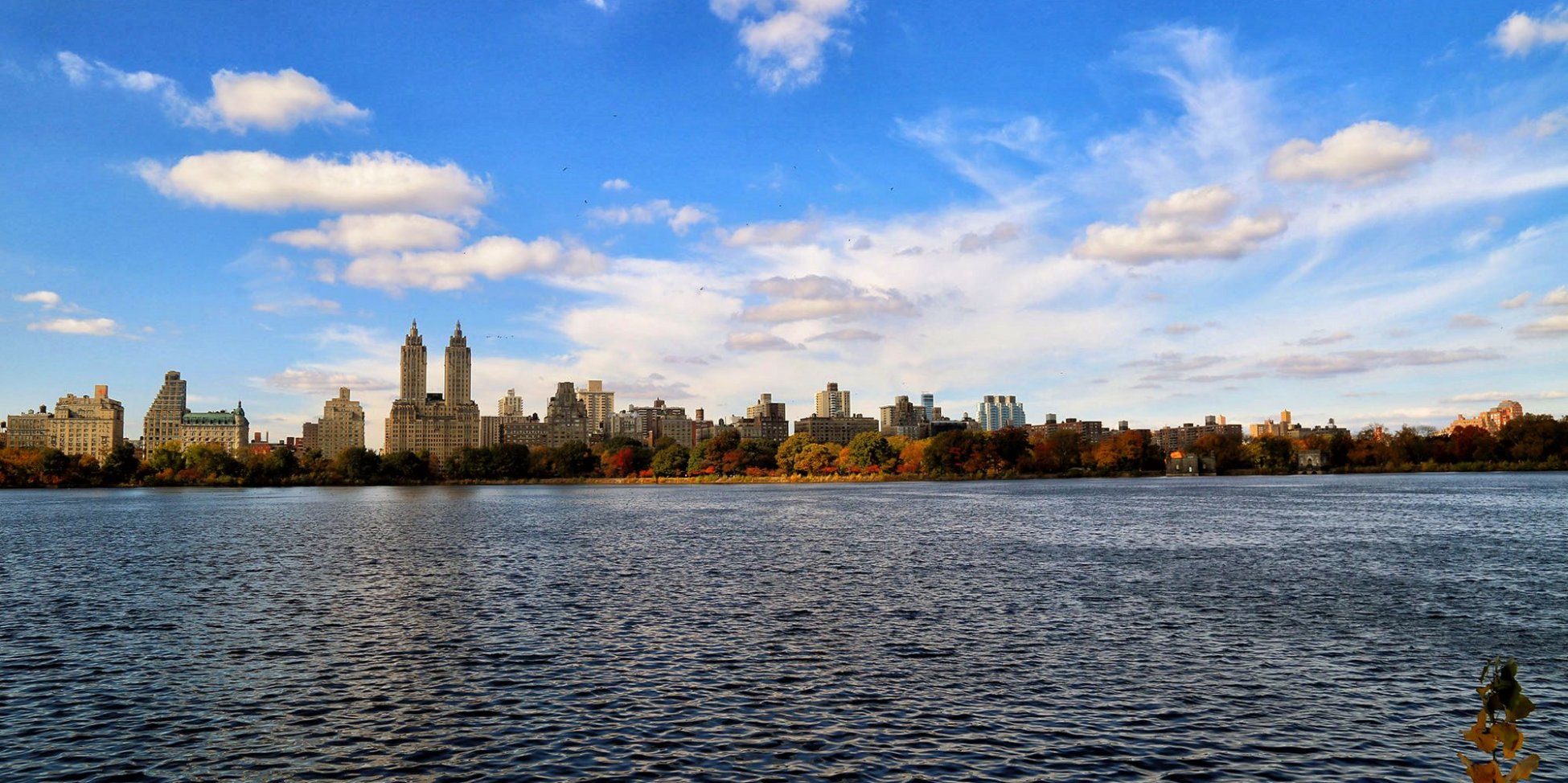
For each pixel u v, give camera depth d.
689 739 22.94
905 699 26.17
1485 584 46.91
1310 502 122.94
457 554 66.62
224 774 20.98
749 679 28.45
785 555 64.12
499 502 161.00
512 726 24.09
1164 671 29.08
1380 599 42.50
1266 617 38.25
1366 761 21.12
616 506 142.12
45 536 85.00
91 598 45.78
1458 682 27.67
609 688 27.55
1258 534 76.19
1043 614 39.25
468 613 40.53
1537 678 27.70
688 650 32.56
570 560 61.75
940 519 100.19
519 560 61.97
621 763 21.36
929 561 59.31
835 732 23.41
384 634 35.88
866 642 33.75
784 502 146.38
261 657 32.09
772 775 20.52
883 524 92.81
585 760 21.53
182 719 24.97
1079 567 55.34
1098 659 30.77
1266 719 24.14
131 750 22.55
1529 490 145.25
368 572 56.00
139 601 44.69
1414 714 24.56
